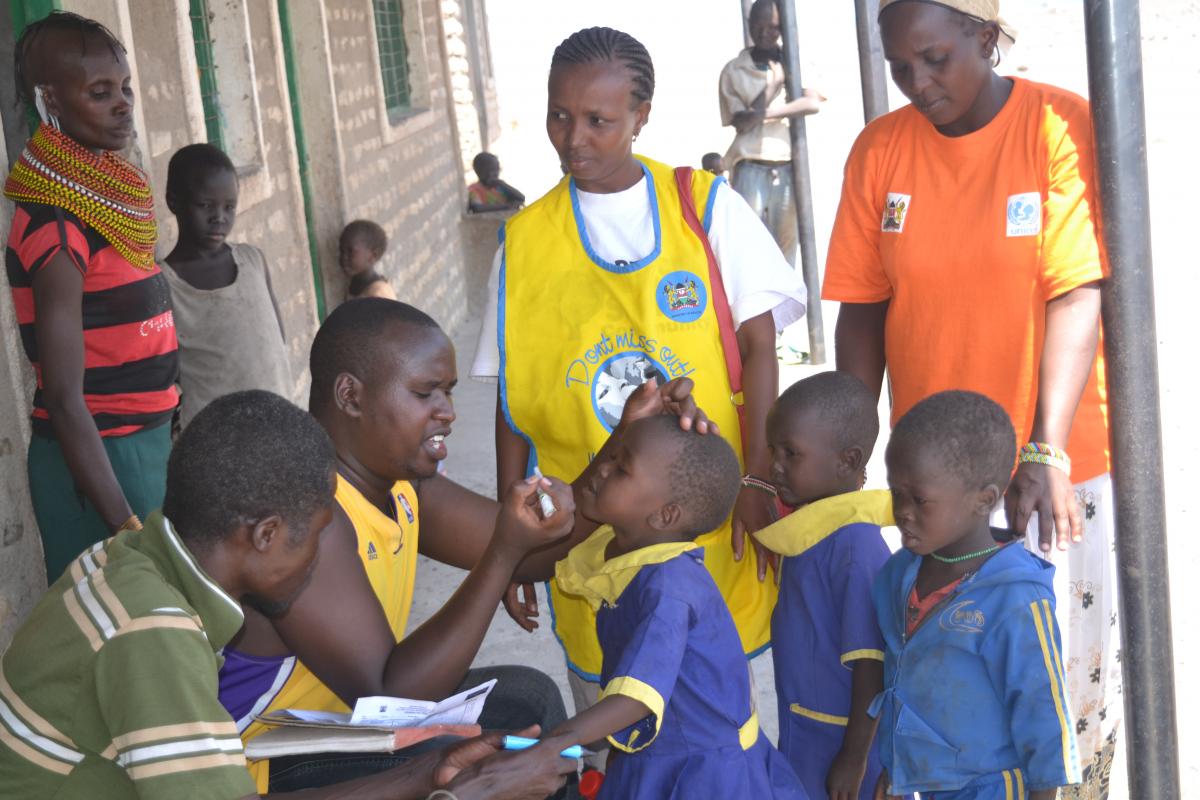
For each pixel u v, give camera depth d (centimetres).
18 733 164
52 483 299
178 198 382
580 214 254
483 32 1656
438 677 202
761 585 265
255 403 172
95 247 296
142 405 314
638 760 222
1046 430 238
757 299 254
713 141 1741
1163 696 204
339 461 213
